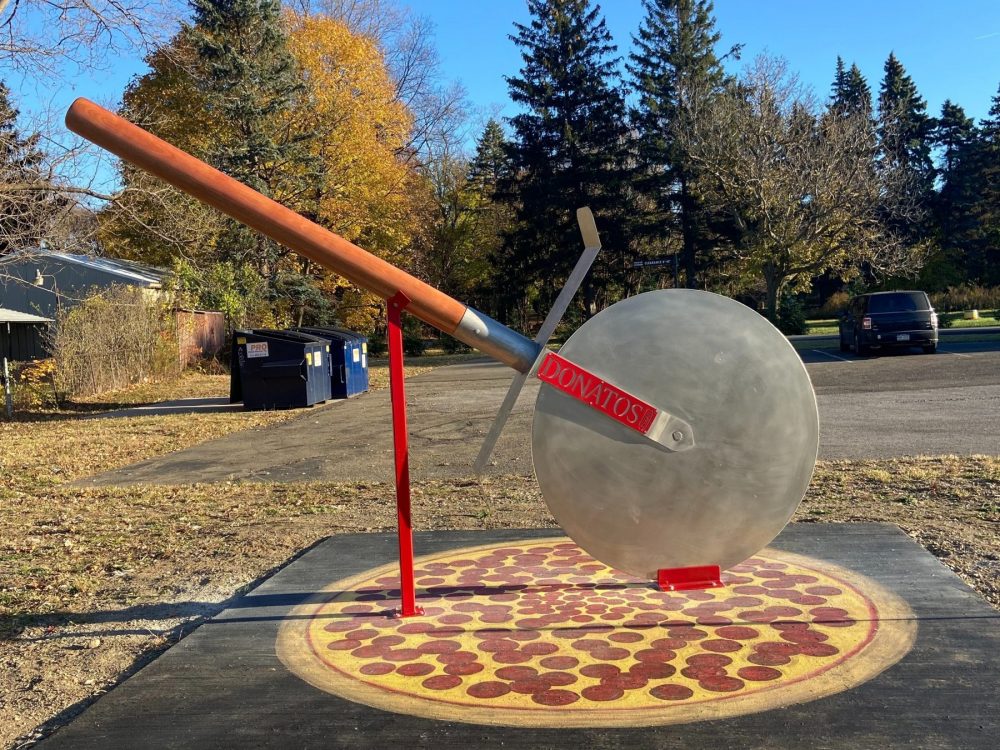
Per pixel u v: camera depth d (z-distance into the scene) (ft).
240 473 28.94
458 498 22.50
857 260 123.54
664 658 10.94
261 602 13.88
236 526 20.35
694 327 11.82
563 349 11.98
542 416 11.81
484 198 158.61
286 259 110.83
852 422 33.30
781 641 11.33
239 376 53.16
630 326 11.88
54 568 17.10
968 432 29.45
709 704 9.52
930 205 177.58
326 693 10.25
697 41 146.30
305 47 113.50
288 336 52.29
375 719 9.50
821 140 111.34
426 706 9.78
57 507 23.79
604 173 135.74
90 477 29.66
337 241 11.83
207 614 14.03
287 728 9.35
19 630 13.48
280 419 46.21
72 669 11.89
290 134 109.40
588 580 14.56
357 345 59.88
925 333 66.80
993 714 9.01
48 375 59.36
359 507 21.94
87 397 62.28
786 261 116.47
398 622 12.72
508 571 15.25
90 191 49.14
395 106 126.52
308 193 113.70
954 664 10.33
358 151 115.24
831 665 10.45
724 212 133.28
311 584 14.79
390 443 34.50
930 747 8.38
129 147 11.45
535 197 138.00
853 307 73.26
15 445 38.17
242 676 10.84
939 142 191.93
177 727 9.45
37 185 46.34
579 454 11.75
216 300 91.09
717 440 11.68
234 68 97.60
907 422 32.58
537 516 19.93
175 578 16.19
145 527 20.66
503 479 25.03
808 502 19.99
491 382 64.75
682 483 11.71
